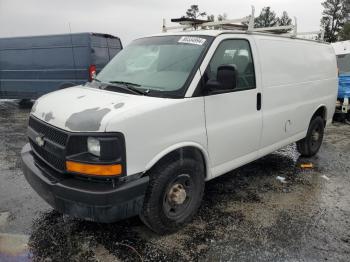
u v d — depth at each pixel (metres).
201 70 3.48
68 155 2.88
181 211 3.55
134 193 2.95
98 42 10.38
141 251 3.23
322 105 5.95
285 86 4.77
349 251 3.29
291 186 4.87
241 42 4.05
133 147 2.90
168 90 3.36
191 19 4.59
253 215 3.96
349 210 4.14
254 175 5.29
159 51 3.92
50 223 3.68
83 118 2.88
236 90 3.91
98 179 2.90
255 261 3.11
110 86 3.60
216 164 3.83
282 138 4.97
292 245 3.37
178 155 3.34
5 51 11.14
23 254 3.15
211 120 3.61
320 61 5.79
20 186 4.65
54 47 10.43
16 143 6.92
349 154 6.58
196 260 3.12
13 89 11.33
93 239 3.40
